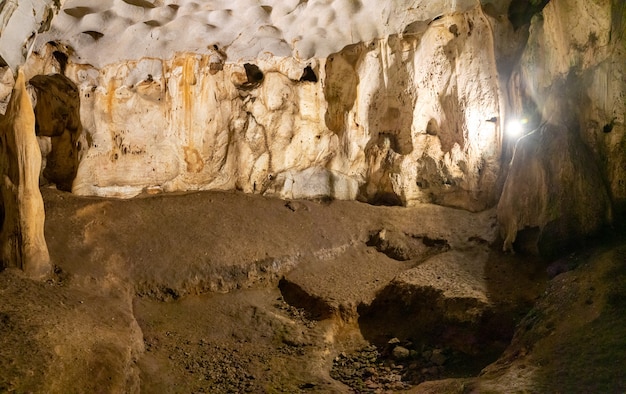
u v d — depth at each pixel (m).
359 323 4.63
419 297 4.54
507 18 5.35
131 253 4.91
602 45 4.22
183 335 4.31
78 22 5.16
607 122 4.22
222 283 4.93
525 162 4.74
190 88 5.92
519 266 4.60
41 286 4.08
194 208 5.65
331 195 6.28
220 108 6.06
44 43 5.24
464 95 5.66
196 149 6.01
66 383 3.05
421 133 6.01
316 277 5.10
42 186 5.51
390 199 6.22
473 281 4.55
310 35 5.93
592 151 4.32
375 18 5.82
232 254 5.12
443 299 4.34
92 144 5.61
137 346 3.90
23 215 4.12
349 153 6.25
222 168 6.14
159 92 5.85
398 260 5.43
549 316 3.53
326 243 5.54
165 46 5.67
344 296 4.77
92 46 5.40
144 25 5.39
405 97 6.03
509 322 3.95
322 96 6.23
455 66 5.71
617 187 4.15
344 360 4.16
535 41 4.99
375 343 4.37
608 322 3.16
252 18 5.59
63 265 4.44
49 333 3.38
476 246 5.13
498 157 5.55
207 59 5.91
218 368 3.93
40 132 5.59
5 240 4.14
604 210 4.18
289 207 5.98
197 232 5.31
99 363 3.32
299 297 4.89
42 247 4.26
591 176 4.24
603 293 3.37
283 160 6.26
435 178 5.97
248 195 6.08
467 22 5.57
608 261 3.67
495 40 5.43
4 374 2.91
